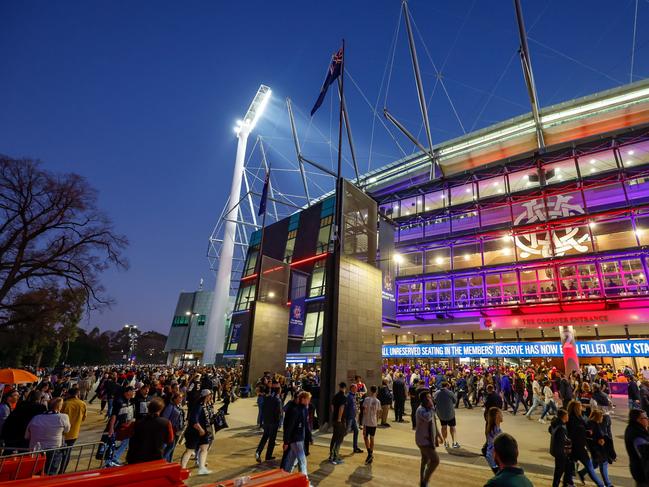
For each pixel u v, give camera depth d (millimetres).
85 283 28125
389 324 29172
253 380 26766
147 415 5891
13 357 40688
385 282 29359
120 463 8734
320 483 7594
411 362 38281
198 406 8195
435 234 40875
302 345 41438
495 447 3240
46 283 27781
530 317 31359
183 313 99375
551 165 36938
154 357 160375
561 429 7020
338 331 15547
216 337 86375
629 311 27406
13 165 25844
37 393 8211
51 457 6520
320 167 48844
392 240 31078
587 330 31188
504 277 35031
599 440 7137
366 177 64188
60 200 27094
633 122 43000
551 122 47375
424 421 7043
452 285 36812
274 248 55875
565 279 31250
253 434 13000
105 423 15062
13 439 7480
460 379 20203
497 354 32875
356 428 10320
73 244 27906
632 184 31516
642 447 5172
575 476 8219
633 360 30172
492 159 52469
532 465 8953
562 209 33625
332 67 20609
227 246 95375
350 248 17734
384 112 44906
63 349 77000
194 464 8914
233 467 8688
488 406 11344
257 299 28844
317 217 51969
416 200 45094
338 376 14961
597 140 33625
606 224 31391
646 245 28125
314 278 46781
